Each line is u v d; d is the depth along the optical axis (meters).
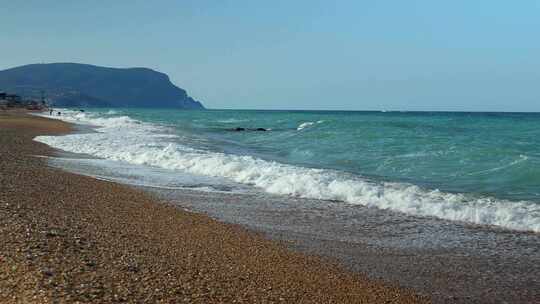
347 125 48.19
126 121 63.91
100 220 10.12
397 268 8.57
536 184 16.12
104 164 20.59
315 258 8.95
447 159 21.67
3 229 7.94
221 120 81.56
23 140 28.95
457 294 7.51
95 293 5.74
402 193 14.21
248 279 7.40
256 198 14.27
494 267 8.70
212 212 12.38
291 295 6.93
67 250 7.30
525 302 7.26
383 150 25.89
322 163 22.33
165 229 10.12
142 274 6.79
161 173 18.61
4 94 147.62
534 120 70.88
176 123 67.62
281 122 71.50
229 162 19.70
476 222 11.72
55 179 14.97
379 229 11.08
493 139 31.22
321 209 12.95
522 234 10.73
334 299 7.01
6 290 5.55
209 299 6.22
